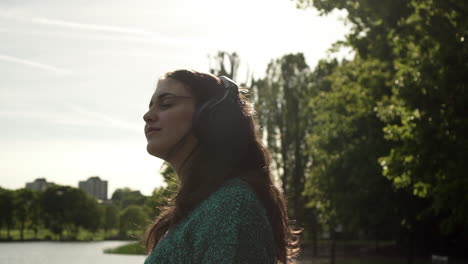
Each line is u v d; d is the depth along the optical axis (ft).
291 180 188.55
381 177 98.63
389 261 138.00
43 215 485.56
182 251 4.48
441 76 41.88
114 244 370.94
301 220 175.63
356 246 221.46
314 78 185.06
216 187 5.01
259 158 5.46
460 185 43.09
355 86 58.80
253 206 4.49
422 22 43.62
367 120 100.58
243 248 4.23
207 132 5.25
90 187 634.02
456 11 43.55
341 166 109.81
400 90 45.29
